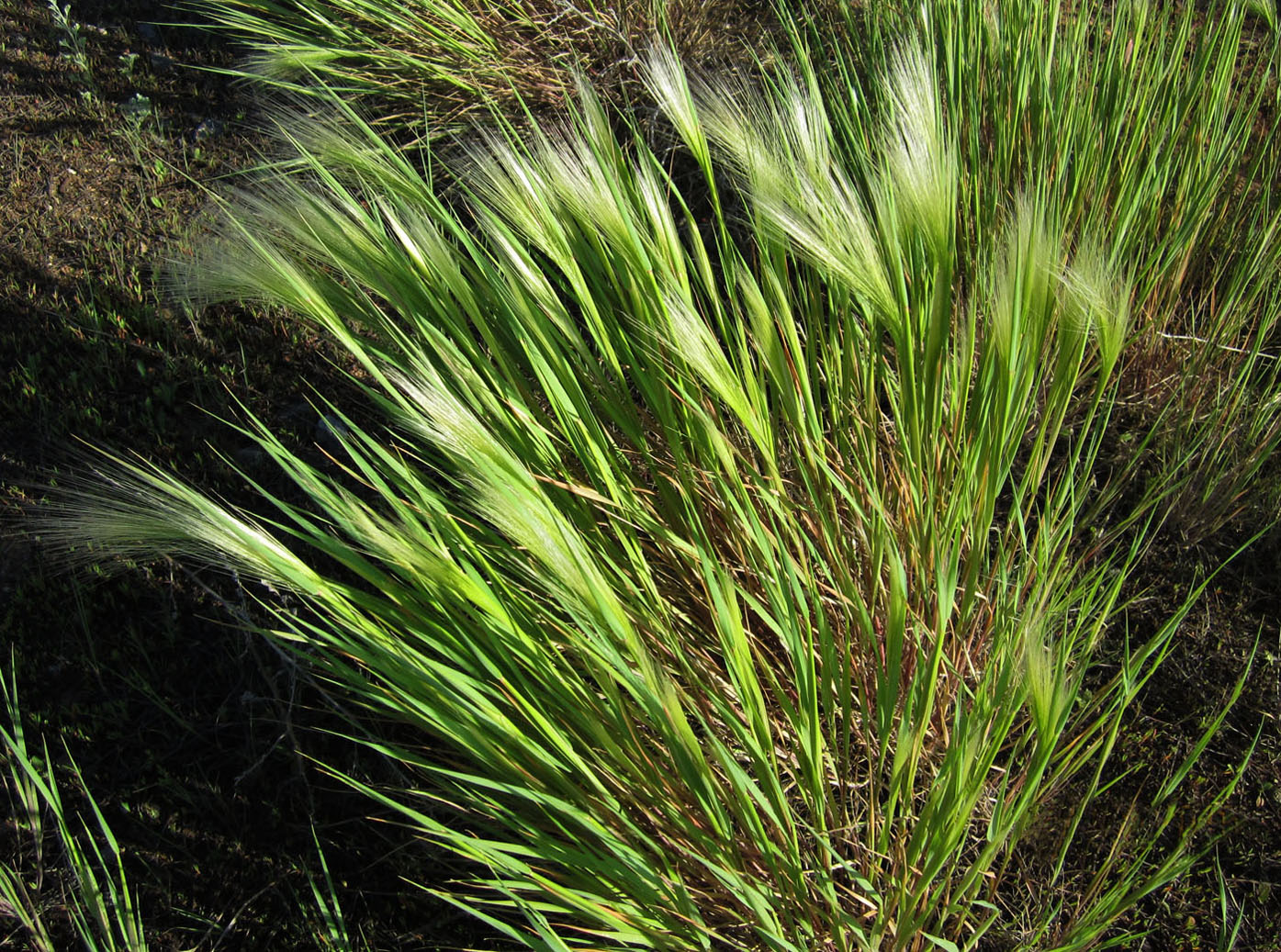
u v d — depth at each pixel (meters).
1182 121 0.72
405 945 0.61
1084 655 0.54
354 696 0.69
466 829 0.64
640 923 0.49
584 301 0.56
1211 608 0.67
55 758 0.69
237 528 0.47
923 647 0.56
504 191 0.56
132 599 0.74
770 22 1.04
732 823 0.53
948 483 0.56
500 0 1.01
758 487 0.53
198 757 0.68
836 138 0.76
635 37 0.99
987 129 0.77
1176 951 0.57
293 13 1.08
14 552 0.77
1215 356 0.73
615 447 0.58
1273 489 0.68
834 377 0.60
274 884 0.64
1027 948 0.52
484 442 0.47
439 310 0.56
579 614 0.47
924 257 0.53
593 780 0.48
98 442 0.81
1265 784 0.61
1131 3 0.79
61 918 0.63
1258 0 0.78
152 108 1.06
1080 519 0.70
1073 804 0.60
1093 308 0.49
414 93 0.99
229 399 0.83
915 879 0.51
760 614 0.52
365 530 0.47
